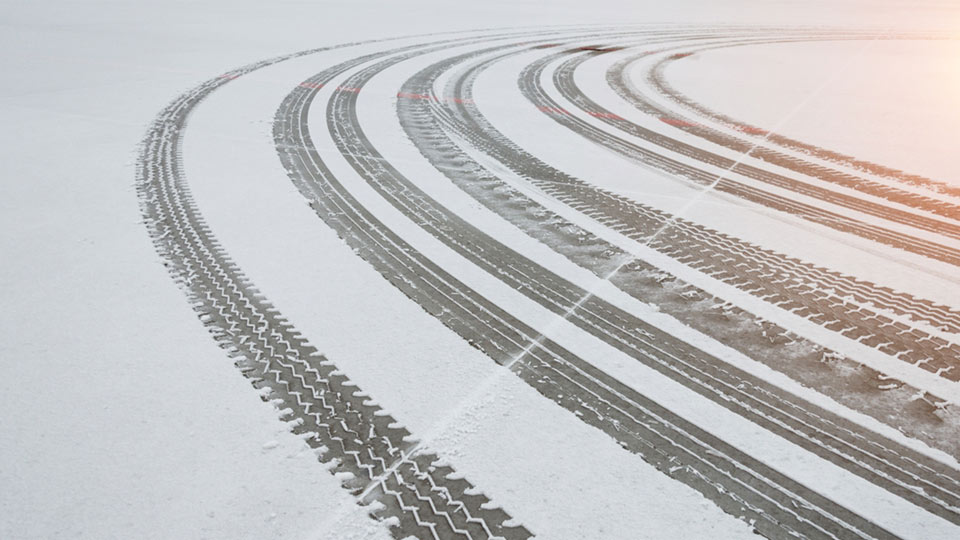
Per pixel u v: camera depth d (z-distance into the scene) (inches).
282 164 335.3
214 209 274.1
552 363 181.3
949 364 185.0
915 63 682.2
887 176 353.4
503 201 299.1
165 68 542.9
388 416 158.2
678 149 391.5
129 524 125.1
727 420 160.7
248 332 189.8
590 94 524.1
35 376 166.1
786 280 232.5
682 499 136.7
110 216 261.4
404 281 223.6
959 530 131.7
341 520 128.6
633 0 1235.2
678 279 231.3
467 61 631.2
